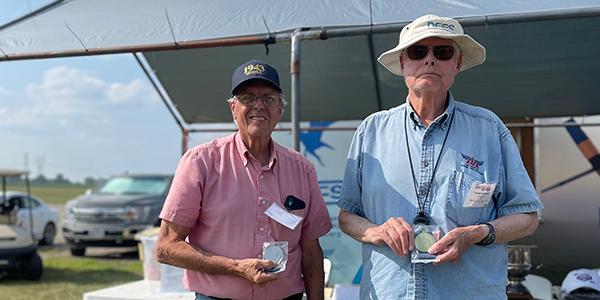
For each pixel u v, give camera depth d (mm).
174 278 3322
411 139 1957
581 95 4938
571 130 5449
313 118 6027
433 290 1821
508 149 1904
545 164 5484
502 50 4223
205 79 5090
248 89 2004
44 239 11633
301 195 2129
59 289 6586
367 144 2064
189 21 3137
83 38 3225
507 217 1853
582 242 5246
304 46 4570
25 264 7027
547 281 4102
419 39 1805
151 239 3535
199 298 1991
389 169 1953
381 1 2809
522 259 3613
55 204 32812
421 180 1890
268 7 3043
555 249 5312
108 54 3264
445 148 1899
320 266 2236
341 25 2912
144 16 3170
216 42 3152
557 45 4059
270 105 2016
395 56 2129
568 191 5367
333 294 3244
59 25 3244
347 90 5312
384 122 2068
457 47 1925
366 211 2016
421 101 1944
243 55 4707
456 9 2670
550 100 5109
